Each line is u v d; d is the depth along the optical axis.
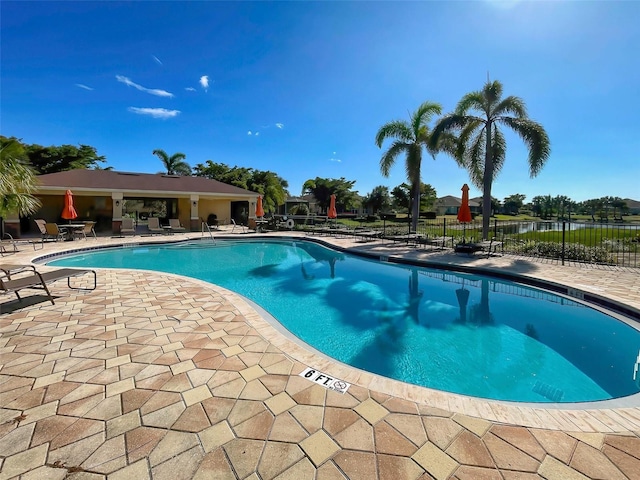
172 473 1.86
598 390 3.42
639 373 3.77
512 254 10.45
